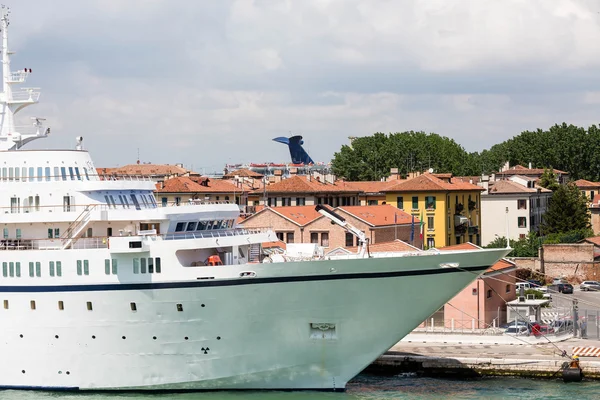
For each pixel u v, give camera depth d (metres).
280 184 161.50
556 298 122.06
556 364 78.50
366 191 174.88
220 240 69.19
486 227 186.62
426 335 89.12
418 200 159.00
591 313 106.44
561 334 90.25
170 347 69.25
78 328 69.94
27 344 71.44
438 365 80.12
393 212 142.38
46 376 71.62
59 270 69.69
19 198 72.62
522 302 94.19
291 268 67.44
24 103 77.38
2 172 73.56
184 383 70.12
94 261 68.94
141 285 68.25
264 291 67.69
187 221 72.06
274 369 69.94
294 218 130.12
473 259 69.12
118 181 73.31
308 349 69.50
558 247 139.88
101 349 70.06
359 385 76.00
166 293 68.06
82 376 70.94
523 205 183.50
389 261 67.81
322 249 72.31
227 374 69.81
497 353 82.50
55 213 70.75
